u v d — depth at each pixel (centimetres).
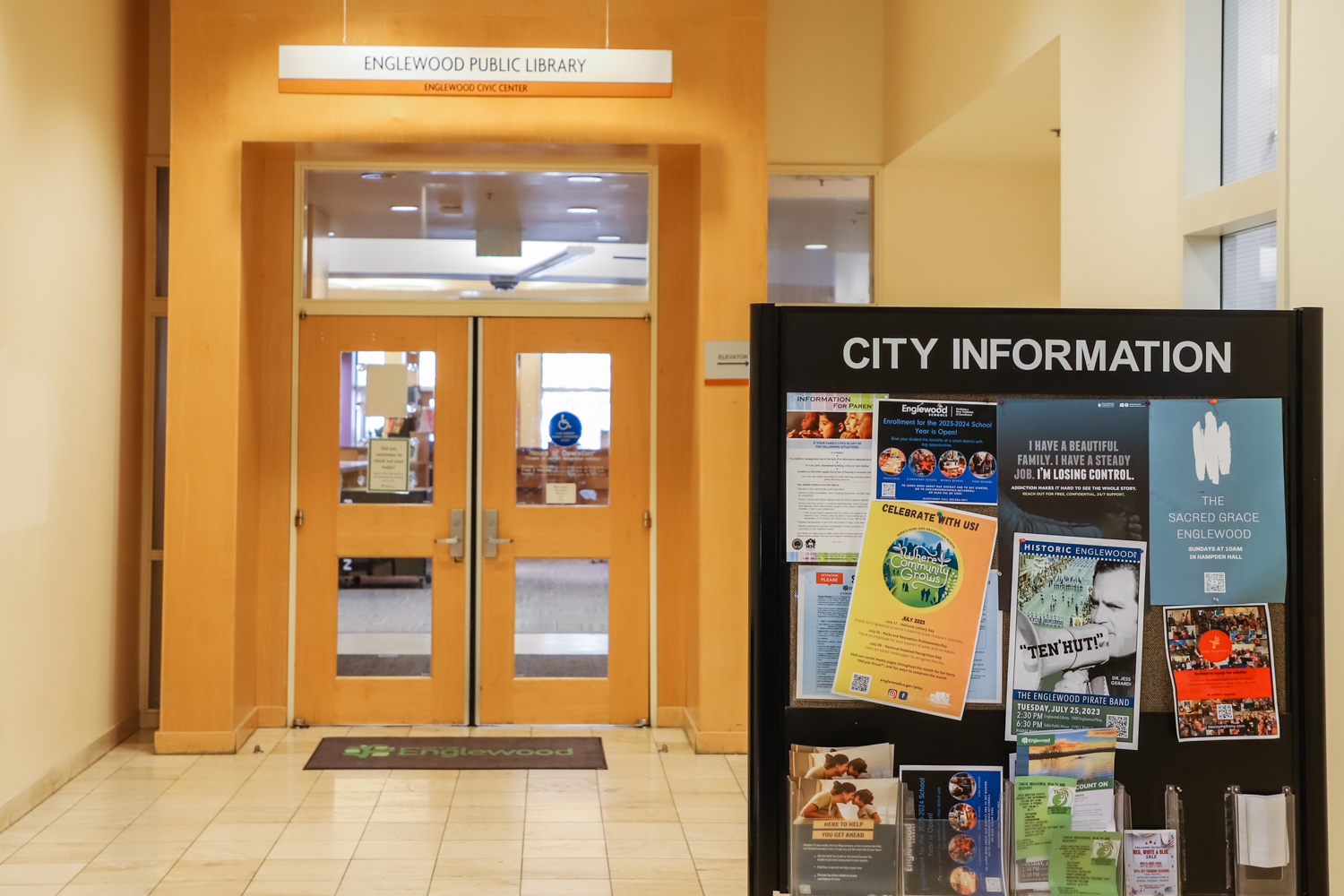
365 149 538
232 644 528
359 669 583
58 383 474
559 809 452
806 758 191
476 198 584
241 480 536
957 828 192
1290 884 195
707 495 535
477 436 585
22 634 438
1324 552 266
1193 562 196
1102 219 391
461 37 525
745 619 536
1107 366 197
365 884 370
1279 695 197
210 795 466
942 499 194
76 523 495
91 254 511
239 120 523
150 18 586
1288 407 199
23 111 438
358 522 582
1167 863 193
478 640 584
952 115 545
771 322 194
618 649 589
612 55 482
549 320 586
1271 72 309
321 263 580
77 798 460
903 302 659
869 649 193
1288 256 282
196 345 524
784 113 657
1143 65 360
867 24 661
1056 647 194
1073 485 195
